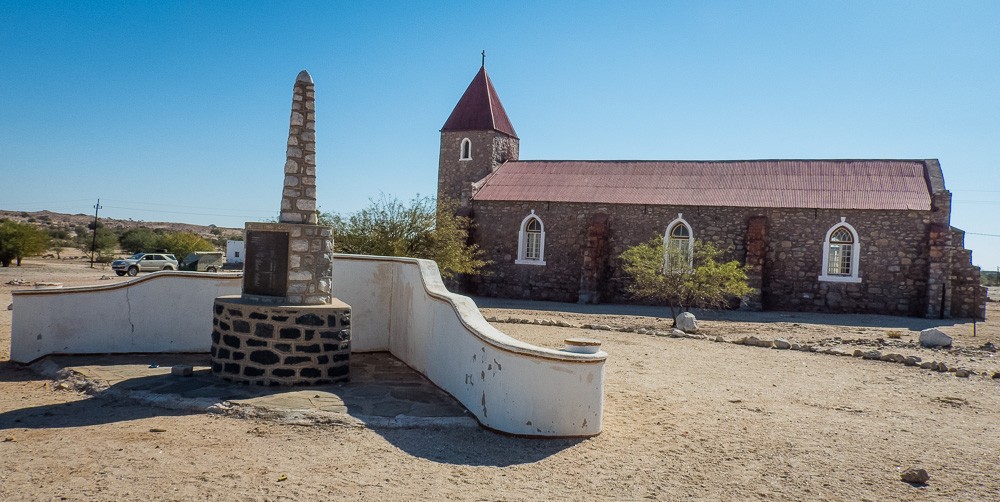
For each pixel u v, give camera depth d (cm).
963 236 2994
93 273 4638
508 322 2123
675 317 2273
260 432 756
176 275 1279
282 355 955
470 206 3603
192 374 1021
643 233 3297
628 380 1168
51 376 1066
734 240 3148
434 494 590
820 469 700
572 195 3469
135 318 1255
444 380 978
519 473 658
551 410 780
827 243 3038
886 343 1800
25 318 1184
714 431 838
